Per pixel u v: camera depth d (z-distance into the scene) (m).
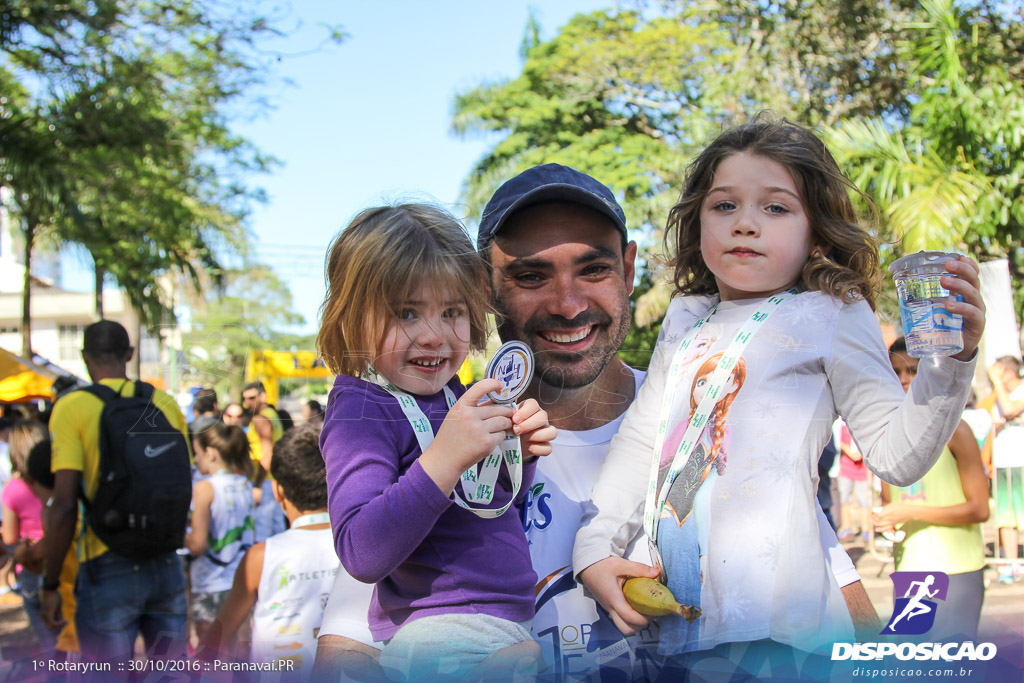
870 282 1.13
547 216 1.09
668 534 1.07
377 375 1.02
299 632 1.50
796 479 1.03
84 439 1.49
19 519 2.08
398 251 0.96
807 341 1.05
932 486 1.47
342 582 1.15
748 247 1.08
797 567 1.01
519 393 0.98
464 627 0.98
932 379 0.89
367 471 0.95
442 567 1.00
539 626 1.12
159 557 1.54
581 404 1.19
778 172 1.08
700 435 1.07
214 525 1.83
